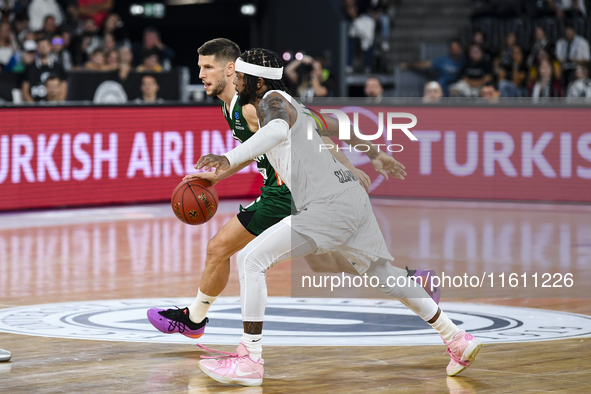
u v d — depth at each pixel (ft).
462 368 26.35
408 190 81.92
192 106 81.56
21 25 96.84
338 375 26.61
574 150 78.02
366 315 36.58
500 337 32.32
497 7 108.68
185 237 60.85
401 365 27.94
